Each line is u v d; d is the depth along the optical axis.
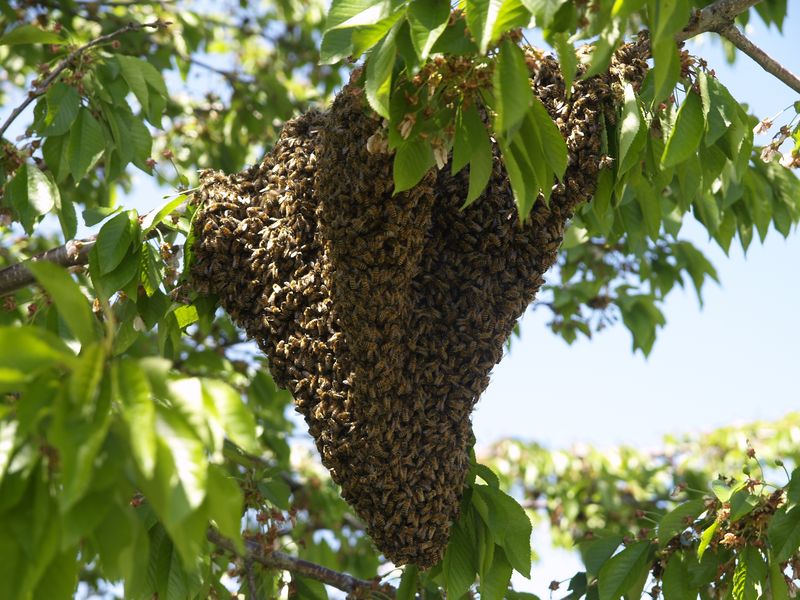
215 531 7.12
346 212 5.38
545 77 5.85
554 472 14.11
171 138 11.73
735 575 6.23
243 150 11.84
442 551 5.77
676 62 4.75
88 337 3.66
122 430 3.38
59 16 10.87
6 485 3.46
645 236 8.56
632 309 9.86
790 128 6.42
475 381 5.71
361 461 5.51
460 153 4.72
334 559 10.33
